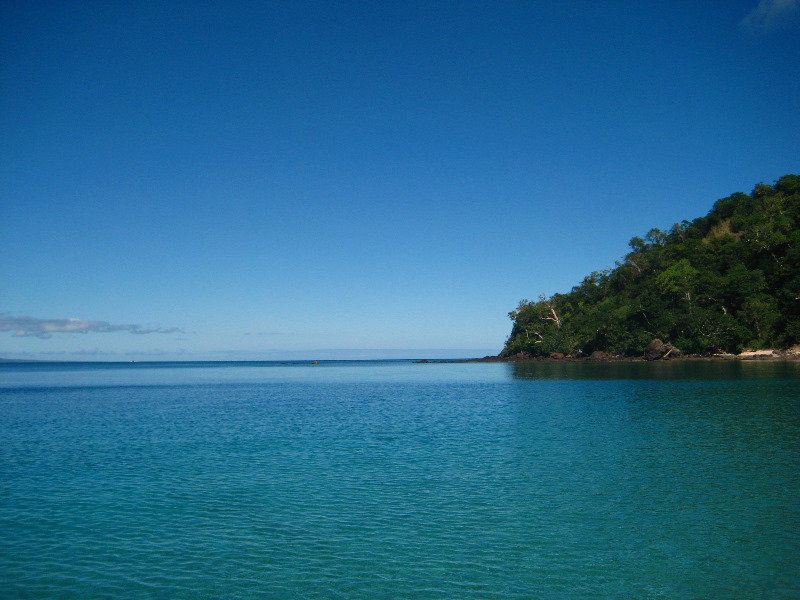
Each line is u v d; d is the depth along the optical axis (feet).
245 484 76.64
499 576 46.39
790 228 455.63
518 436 112.98
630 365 405.18
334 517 61.72
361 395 243.81
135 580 46.47
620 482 74.28
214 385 352.49
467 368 570.46
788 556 49.37
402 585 44.93
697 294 460.14
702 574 46.16
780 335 409.69
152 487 75.77
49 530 58.70
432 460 90.99
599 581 45.21
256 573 47.50
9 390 310.86
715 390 192.75
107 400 230.68
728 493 68.18
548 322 604.90
